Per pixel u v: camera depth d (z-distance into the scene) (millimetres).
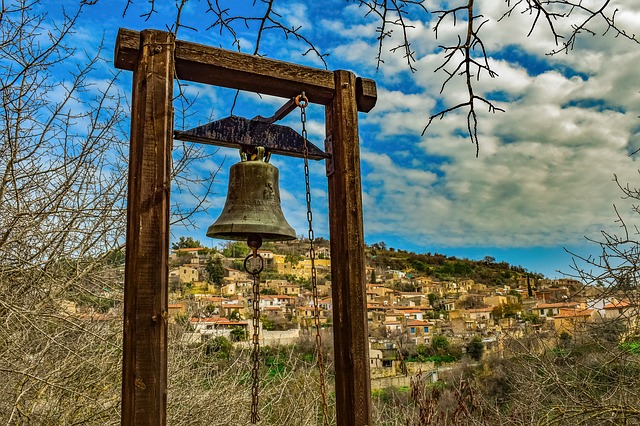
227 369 7477
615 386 6312
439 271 138125
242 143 2926
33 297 5016
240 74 2822
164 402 2238
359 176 3012
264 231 2926
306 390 8094
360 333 2838
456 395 6824
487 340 41594
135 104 2494
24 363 4738
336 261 2963
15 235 4762
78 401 5301
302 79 2980
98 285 5477
